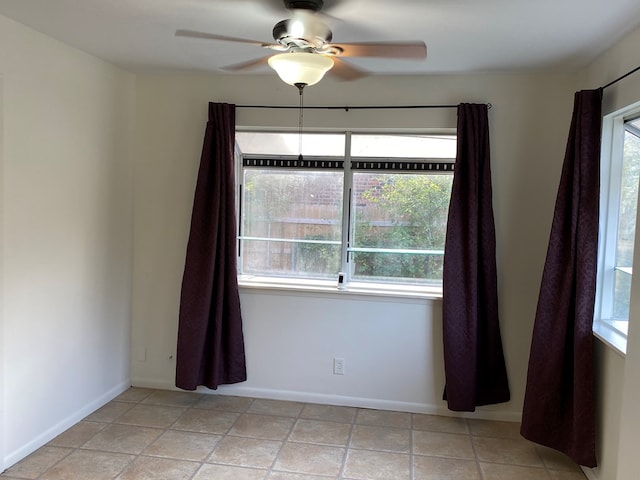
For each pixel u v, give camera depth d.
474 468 3.02
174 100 3.89
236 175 4.03
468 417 3.72
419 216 3.81
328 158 3.90
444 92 3.60
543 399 3.08
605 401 2.76
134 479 2.80
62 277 3.25
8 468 2.87
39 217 3.04
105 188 3.65
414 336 3.75
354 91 3.70
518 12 2.39
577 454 2.85
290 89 3.76
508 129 3.54
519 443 3.34
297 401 3.92
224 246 3.77
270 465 2.99
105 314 3.73
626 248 2.87
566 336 2.99
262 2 2.38
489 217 3.49
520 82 3.51
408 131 3.74
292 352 3.90
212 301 3.81
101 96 3.54
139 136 3.95
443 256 3.69
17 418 2.94
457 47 2.95
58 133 3.16
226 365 3.89
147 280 4.03
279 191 3.99
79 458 3.00
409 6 2.33
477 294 3.52
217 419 3.58
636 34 2.59
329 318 3.84
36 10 2.59
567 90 3.47
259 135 3.97
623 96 2.72
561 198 3.03
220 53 3.27
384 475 2.92
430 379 3.75
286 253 4.02
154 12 2.55
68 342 3.34
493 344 3.58
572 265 2.94
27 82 2.89
